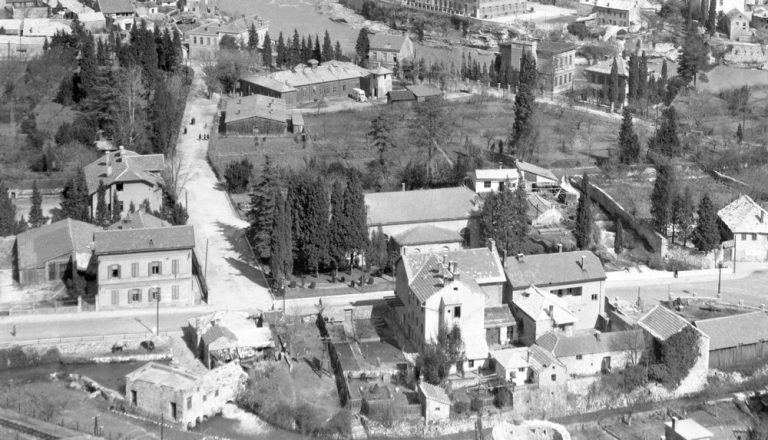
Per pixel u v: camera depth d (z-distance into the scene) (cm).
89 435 18900
